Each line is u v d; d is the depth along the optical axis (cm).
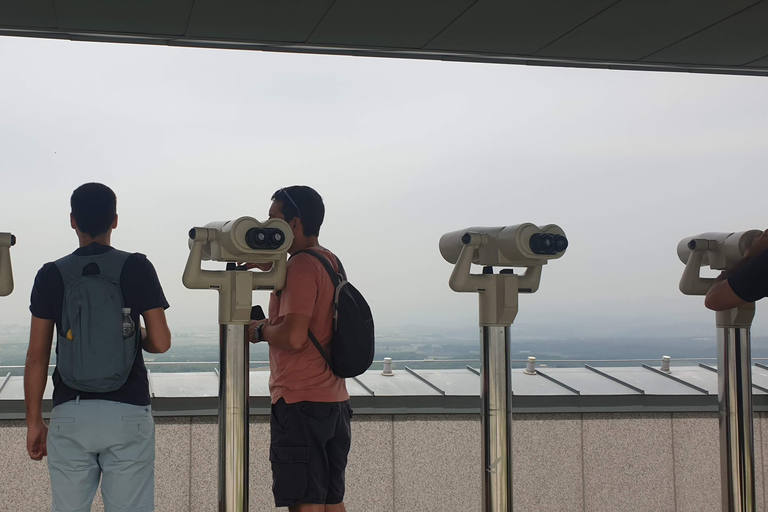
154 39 281
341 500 232
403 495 320
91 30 269
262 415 309
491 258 239
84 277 208
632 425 336
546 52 308
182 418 303
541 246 227
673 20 271
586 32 284
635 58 317
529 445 329
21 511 290
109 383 204
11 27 266
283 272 221
